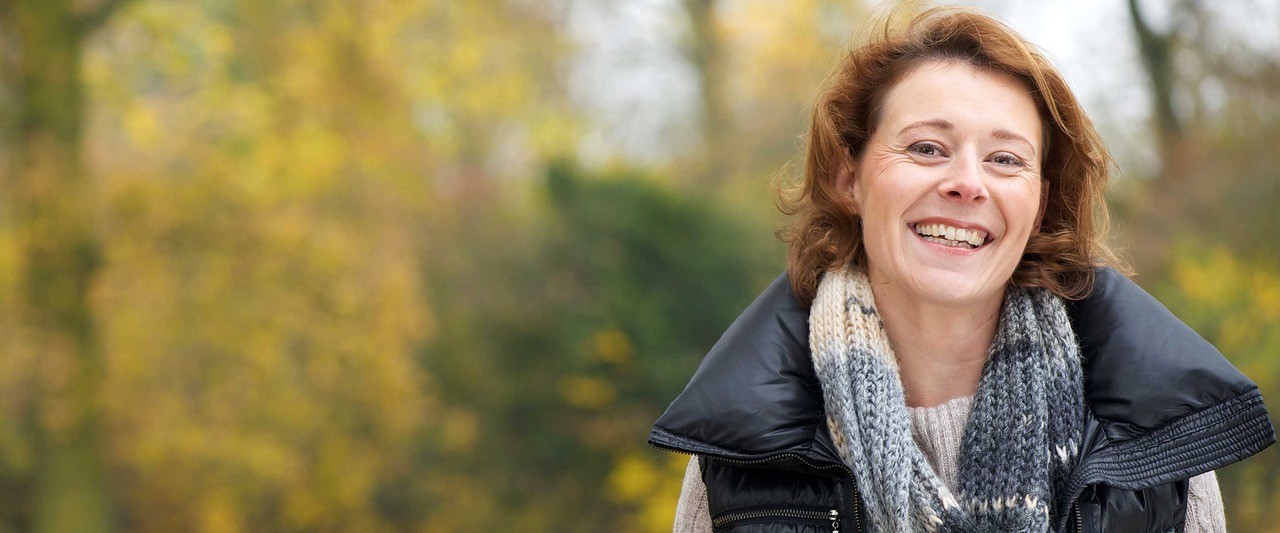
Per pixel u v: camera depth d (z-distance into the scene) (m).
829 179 2.02
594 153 13.30
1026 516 1.78
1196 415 1.80
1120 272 2.02
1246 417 1.79
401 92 10.80
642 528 10.64
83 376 10.40
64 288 10.21
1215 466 1.79
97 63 10.75
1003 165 1.83
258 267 10.58
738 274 11.12
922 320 1.92
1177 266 7.21
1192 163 9.01
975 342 1.93
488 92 11.39
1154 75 9.96
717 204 11.44
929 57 1.89
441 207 12.71
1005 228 1.83
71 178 10.16
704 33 14.98
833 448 1.90
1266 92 8.95
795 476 1.94
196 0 10.42
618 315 10.98
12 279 10.04
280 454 10.97
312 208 10.68
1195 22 9.53
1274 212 8.09
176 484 11.27
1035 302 1.92
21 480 11.71
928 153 1.85
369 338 10.91
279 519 11.62
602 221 11.16
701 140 14.96
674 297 11.09
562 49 13.77
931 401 1.97
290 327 10.72
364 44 10.40
